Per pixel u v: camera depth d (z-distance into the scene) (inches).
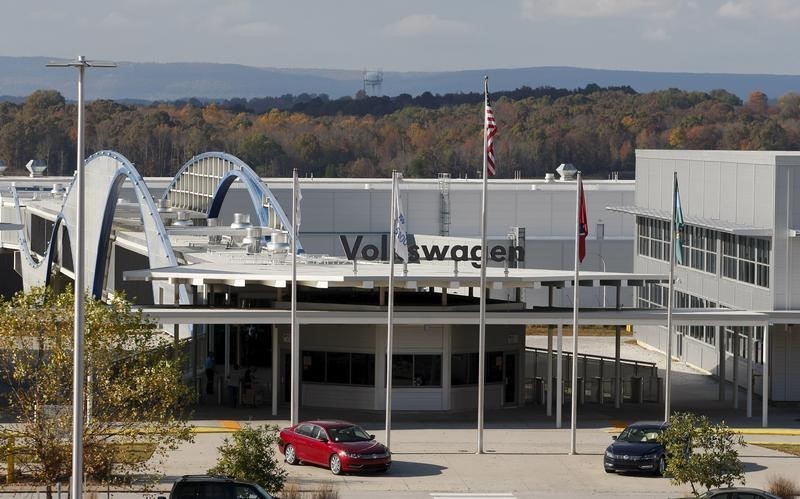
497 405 2952.8
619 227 5201.8
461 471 2287.2
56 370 1806.1
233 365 3127.5
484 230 2454.5
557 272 2938.0
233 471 1887.3
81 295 1503.4
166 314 2640.3
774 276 3026.6
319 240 4972.9
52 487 1902.1
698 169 3538.4
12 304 1834.4
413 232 5068.9
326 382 2910.9
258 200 4153.5
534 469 2315.5
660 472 2268.7
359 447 2241.6
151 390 1824.6
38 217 5629.9
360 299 2992.1
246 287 3085.6
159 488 2070.6
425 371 2878.9
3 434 1825.8
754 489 1883.6
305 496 2052.2
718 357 3457.2
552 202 5191.9
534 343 4229.8
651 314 2778.1
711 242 3474.4
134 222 4431.6
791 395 3073.3
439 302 2972.4
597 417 2859.3
